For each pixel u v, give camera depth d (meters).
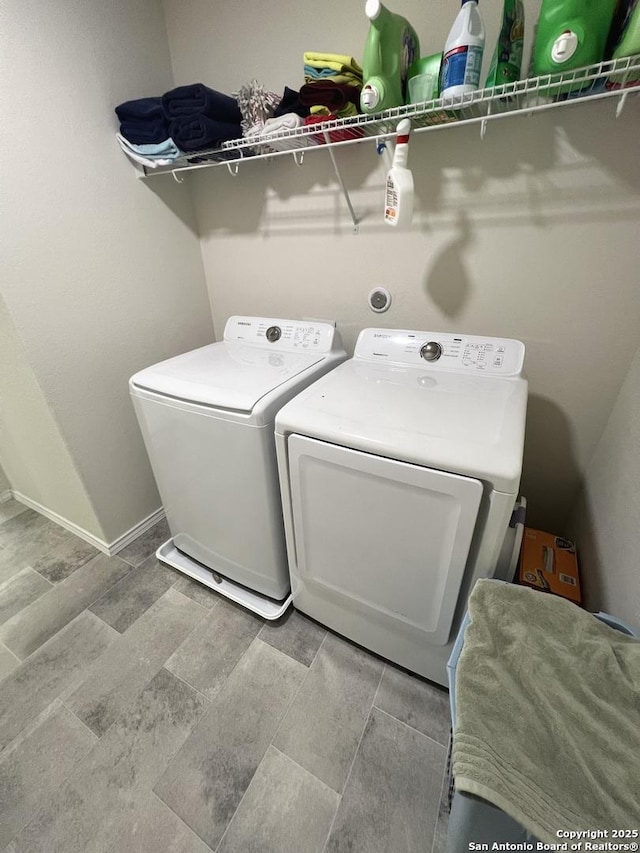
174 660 1.33
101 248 1.45
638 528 0.89
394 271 1.43
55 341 1.37
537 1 0.95
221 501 1.33
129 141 1.40
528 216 1.15
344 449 0.95
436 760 1.07
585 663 0.70
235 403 1.11
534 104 0.97
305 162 1.41
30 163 1.19
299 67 1.32
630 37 0.70
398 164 1.03
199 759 1.08
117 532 1.79
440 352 1.27
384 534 1.01
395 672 1.29
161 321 1.76
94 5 1.27
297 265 1.64
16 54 1.11
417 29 1.11
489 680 0.68
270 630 1.43
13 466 1.94
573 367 1.26
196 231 1.83
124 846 0.93
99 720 1.17
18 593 1.60
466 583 0.99
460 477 0.83
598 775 0.56
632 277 1.09
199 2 1.38
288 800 1.00
